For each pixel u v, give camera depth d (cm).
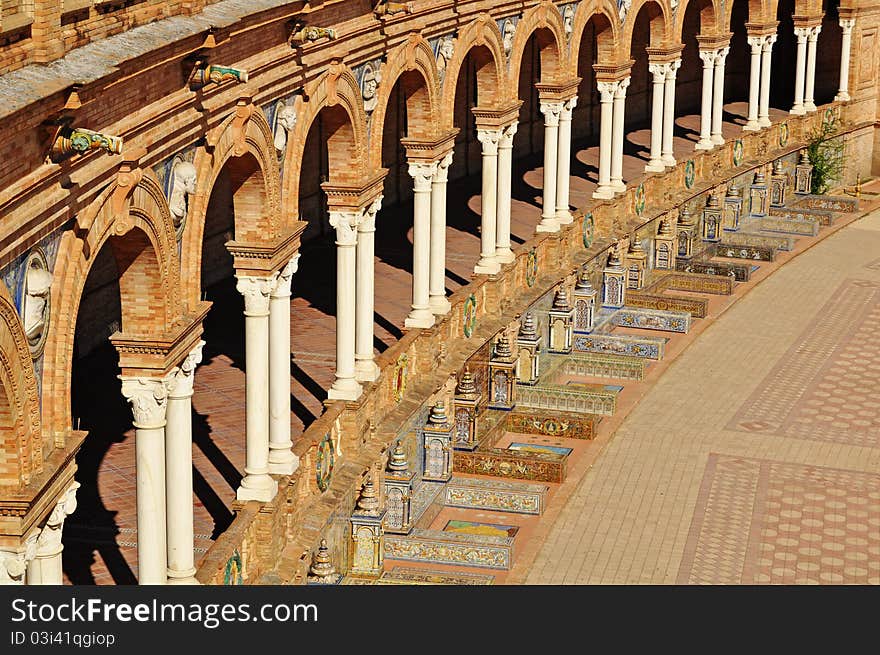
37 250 2025
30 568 2083
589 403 4506
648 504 3938
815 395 4791
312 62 3066
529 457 4003
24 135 1909
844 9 7700
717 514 3881
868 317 5616
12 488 1967
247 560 2864
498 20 4356
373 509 3394
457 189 6309
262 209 2909
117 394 3762
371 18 3425
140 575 2516
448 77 4000
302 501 3150
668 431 4447
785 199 7206
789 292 5922
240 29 2661
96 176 2139
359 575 3372
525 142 7038
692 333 5325
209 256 4750
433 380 3919
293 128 3044
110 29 2220
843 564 3600
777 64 8356
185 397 2592
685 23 8131
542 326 4809
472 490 3875
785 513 3900
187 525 2622
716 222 6384
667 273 5862
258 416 2919
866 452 4334
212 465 3322
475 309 4291
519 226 5497
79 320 3988
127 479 3247
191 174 2516
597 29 5316
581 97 7481
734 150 6662
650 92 8000
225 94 2666
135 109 2294
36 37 1986
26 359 1988
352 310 3428
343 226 3403
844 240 6756
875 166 8131
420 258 3912
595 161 6838
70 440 2134
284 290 3025
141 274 2442
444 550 3519
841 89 7775
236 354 4119
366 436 3516
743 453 4297
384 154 5950
